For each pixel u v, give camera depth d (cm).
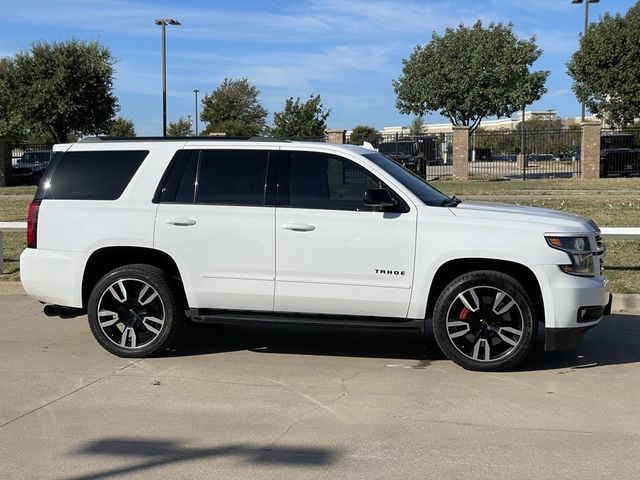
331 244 591
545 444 438
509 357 580
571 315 566
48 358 643
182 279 619
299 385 561
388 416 490
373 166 603
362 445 438
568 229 572
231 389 552
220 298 615
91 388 555
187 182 625
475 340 586
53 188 645
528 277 589
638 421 479
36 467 408
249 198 613
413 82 3781
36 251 639
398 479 389
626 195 2048
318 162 614
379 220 586
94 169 643
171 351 666
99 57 3825
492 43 3622
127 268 629
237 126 5606
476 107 3672
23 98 3659
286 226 597
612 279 916
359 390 547
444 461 413
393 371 598
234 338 718
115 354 643
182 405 515
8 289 962
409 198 591
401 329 595
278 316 612
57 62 3684
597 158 2834
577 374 585
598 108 3212
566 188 2334
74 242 630
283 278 601
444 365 616
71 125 3778
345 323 598
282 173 613
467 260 588
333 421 481
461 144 2908
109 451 431
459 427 468
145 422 481
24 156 3431
